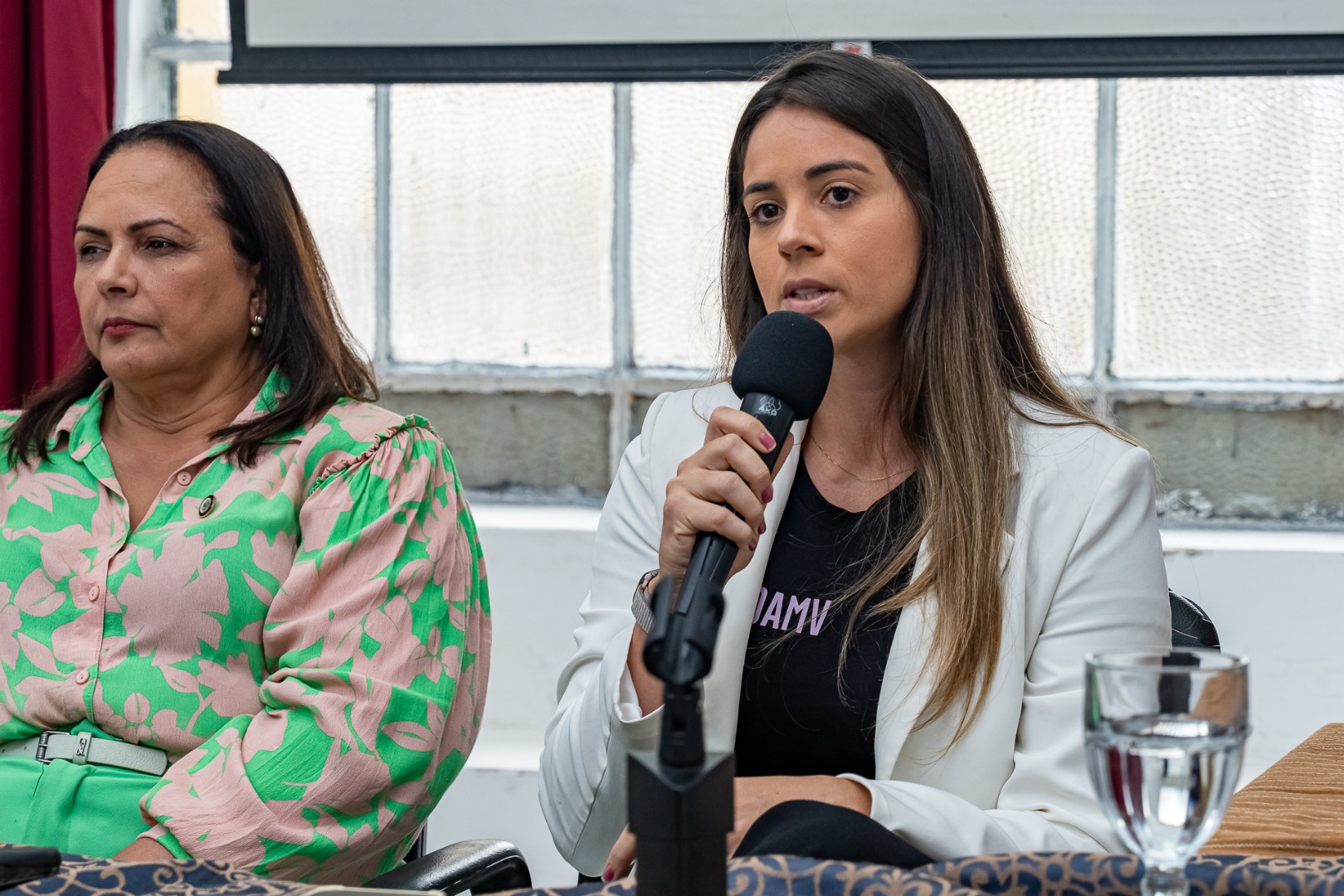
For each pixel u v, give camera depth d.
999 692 1.89
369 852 2.21
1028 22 3.93
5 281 3.82
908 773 1.91
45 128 3.82
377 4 4.12
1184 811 0.98
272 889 1.26
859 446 2.12
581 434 4.38
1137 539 1.97
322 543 2.33
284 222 2.55
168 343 2.41
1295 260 4.09
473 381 4.39
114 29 4.06
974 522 1.94
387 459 2.41
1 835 2.18
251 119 4.42
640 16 4.06
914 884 1.10
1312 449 4.10
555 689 4.02
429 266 4.41
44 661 2.30
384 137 4.39
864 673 1.98
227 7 4.43
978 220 2.04
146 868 1.27
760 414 1.54
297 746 2.14
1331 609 3.79
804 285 1.94
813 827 1.30
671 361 4.35
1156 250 4.14
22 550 2.37
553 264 4.38
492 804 3.82
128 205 2.41
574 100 4.33
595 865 1.91
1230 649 3.84
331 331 2.63
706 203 4.30
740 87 4.27
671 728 0.99
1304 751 2.07
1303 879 1.15
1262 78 4.05
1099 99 4.12
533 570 4.02
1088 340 4.18
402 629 2.29
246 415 2.46
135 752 2.26
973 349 2.03
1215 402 4.12
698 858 0.98
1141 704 0.99
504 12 4.10
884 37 3.97
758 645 2.03
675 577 1.43
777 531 2.11
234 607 2.30
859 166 1.93
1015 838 1.61
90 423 2.52
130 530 2.42
